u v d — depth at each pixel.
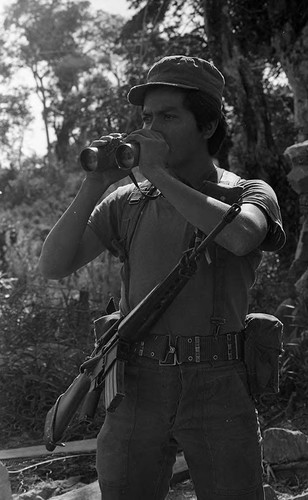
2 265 12.95
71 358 5.89
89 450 4.77
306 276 7.52
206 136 2.46
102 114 16.73
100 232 2.58
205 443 2.37
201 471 2.41
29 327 6.36
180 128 2.40
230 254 2.39
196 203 2.22
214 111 2.43
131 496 2.46
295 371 5.82
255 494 2.40
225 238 2.24
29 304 7.17
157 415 2.40
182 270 2.27
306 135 12.33
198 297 2.37
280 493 4.25
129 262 2.51
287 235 11.77
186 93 2.40
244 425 2.37
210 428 2.36
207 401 2.35
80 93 27.12
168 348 2.37
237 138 13.30
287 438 4.48
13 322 6.38
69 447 4.83
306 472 4.42
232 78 12.77
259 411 5.52
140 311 2.33
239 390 2.38
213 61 12.88
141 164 2.27
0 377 5.71
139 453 2.43
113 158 2.33
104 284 10.81
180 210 2.24
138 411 2.41
